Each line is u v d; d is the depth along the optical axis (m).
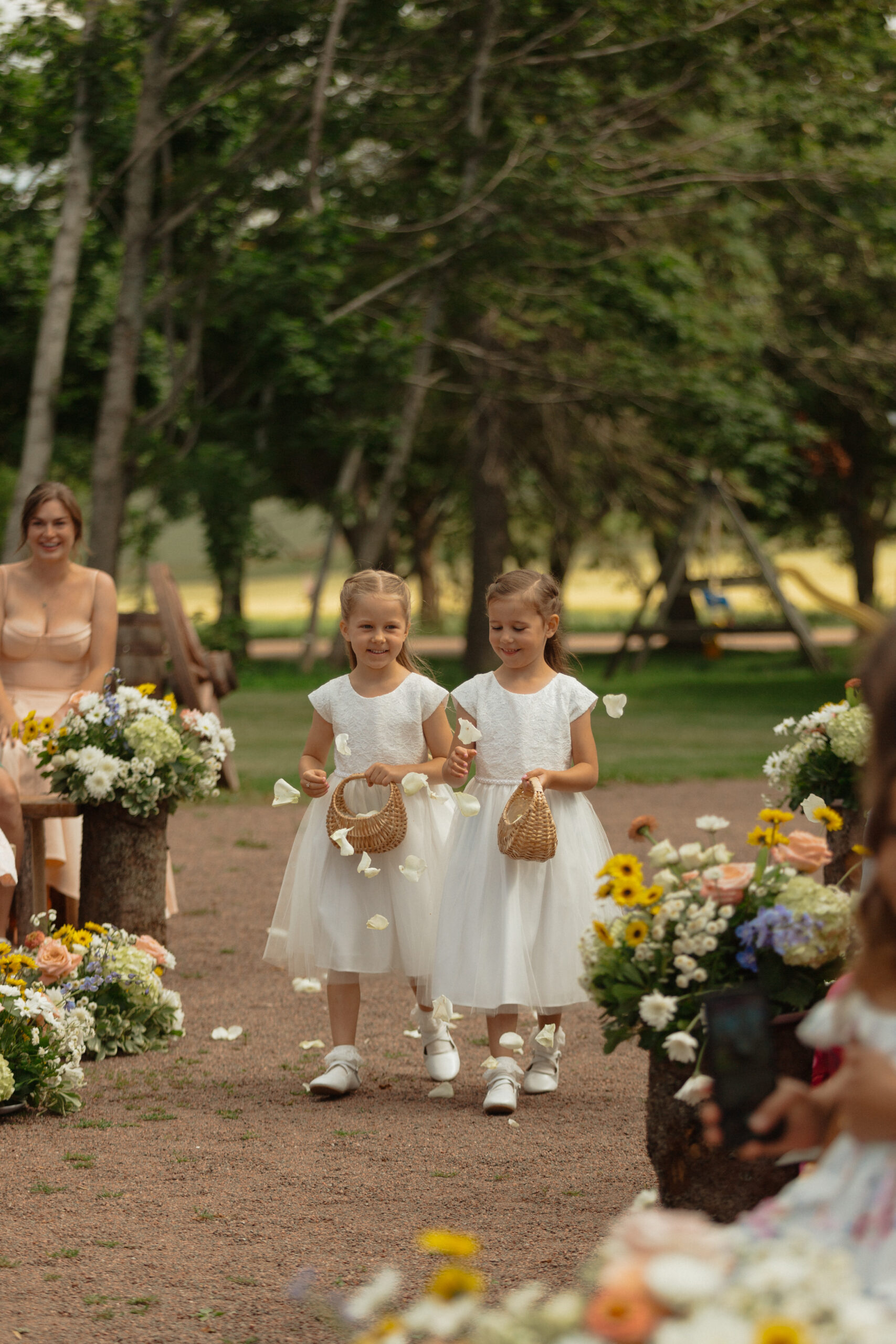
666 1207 3.04
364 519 30.09
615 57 17.64
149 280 17.70
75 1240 3.48
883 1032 1.88
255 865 9.75
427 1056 5.08
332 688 5.23
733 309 23.50
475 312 19.30
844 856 5.43
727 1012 2.33
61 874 6.56
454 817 4.97
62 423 22.02
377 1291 1.88
